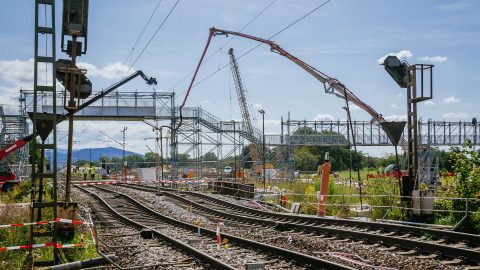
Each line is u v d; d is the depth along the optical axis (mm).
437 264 10586
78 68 14805
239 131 55156
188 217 22547
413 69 18812
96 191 39500
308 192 27891
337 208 22984
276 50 33688
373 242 13750
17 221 16078
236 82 78438
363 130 66062
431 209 17422
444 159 39062
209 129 54219
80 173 82188
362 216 20516
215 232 15289
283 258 11500
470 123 70000
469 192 16547
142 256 12352
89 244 13133
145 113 52000
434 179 27156
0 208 19250
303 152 100375
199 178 50844
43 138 12445
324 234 15680
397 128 18547
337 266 9695
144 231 15742
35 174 12031
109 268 11023
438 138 69062
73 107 14898
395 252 12281
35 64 11750
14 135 50438
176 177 52906
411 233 14414
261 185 44688
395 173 32031
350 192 28344
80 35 14773
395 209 19453
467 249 10992
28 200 29547
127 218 20125
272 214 21953
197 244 14016
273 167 65688
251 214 23609
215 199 30422
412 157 19156
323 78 31781
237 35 38375
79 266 11219
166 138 55656
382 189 21156
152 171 56000
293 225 17406
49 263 11859
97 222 19031
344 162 104500
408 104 19266
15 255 12695
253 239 15047
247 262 11211
